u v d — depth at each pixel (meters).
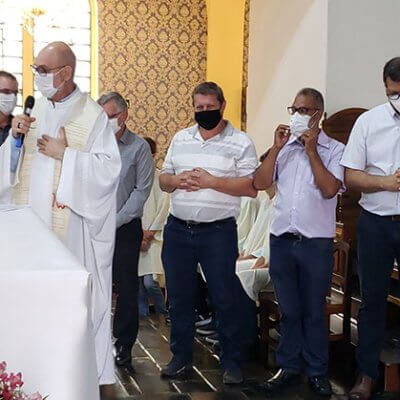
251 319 4.15
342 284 3.97
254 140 6.47
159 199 5.39
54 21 7.04
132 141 3.88
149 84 7.17
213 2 7.04
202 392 3.58
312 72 5.31
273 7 6.04
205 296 5.00
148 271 5.29
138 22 7.11
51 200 2.76
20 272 1.17
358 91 5.15
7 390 1.06
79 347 1.18
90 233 2.77
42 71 2.71
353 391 3.45
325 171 3.39
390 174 3.25
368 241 3.31
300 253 3.51
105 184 2.74
